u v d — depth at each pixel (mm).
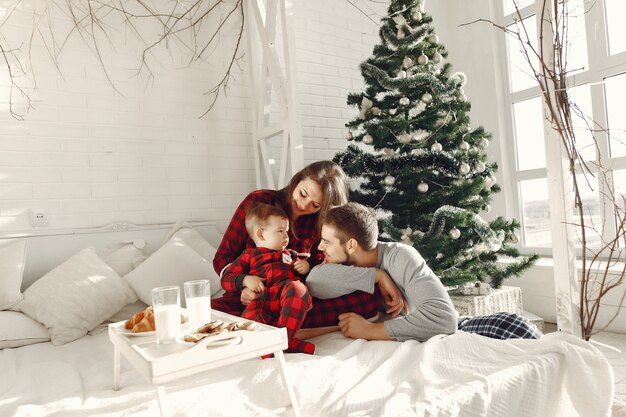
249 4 3455
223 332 1056
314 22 3848
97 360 1707
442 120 2922
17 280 2301
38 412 1144
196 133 3262
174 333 1092
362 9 4137
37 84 2744
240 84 3463
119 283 2383
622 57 3246
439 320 1510
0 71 2652
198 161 3256
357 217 1667
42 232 2664
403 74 2891
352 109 3984
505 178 4023
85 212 2838
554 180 1793
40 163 2723
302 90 3744
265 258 1733
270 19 3148
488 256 2930
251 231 1801
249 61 3443
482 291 2896
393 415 988
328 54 3902
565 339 1388
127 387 1303
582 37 3490
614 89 3320
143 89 3084
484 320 1658
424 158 2799
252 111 3471
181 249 2615
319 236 1927
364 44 4121
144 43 3105
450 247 2826
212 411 1069
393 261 1691
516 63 3990
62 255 2701
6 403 1247
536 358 1297
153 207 3068
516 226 2906
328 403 1097
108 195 2918
